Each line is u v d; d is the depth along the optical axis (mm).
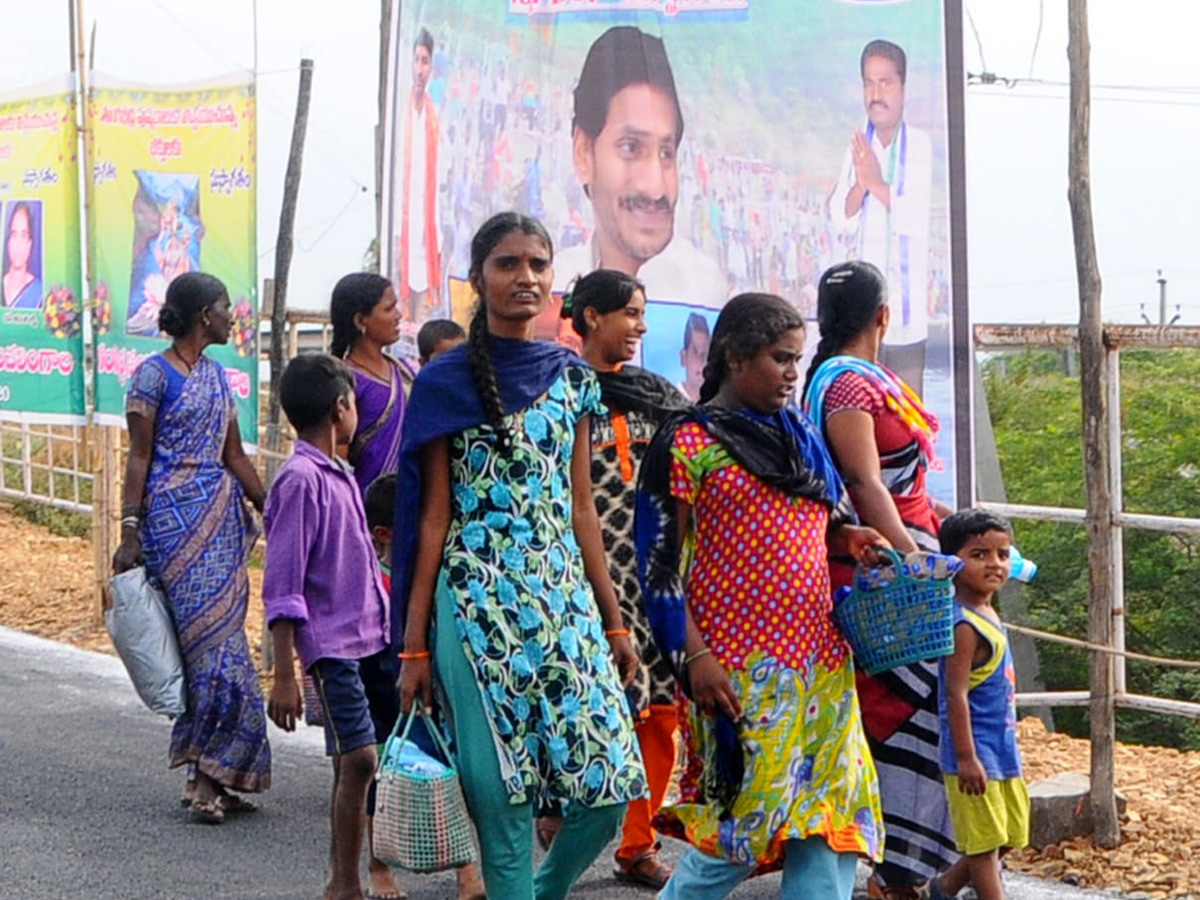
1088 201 6004
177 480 6504
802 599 4348
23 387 10750
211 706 6328
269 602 5152
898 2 6523
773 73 6754
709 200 6926
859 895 5434
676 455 4312
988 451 10102
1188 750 9461
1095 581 6055
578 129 7188
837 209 6656
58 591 11406
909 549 4676
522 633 4242
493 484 4270
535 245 4293
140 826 6250
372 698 5496
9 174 10797
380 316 6137
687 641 4293
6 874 5652
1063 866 5801
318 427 5316
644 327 5758
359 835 5215
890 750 5137
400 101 7762
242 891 5535
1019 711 10039
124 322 9805
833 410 4867
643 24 7020
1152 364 12914
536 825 5938
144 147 9508
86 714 8047
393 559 4344
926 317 6504
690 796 4477
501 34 7363
